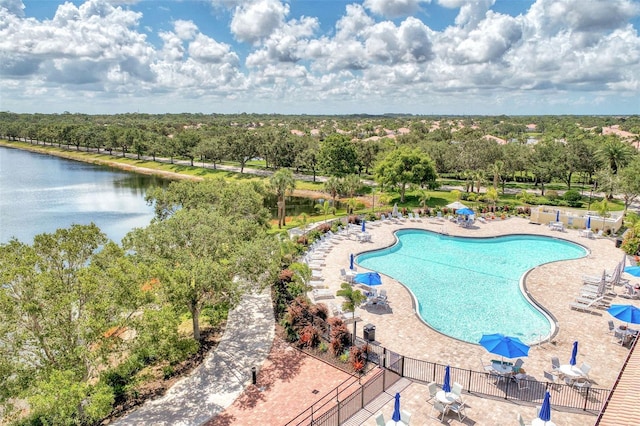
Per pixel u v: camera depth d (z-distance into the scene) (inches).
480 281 1296.8
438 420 650.2
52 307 679.7
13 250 780.0
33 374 677.3
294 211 2719.0
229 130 6619.1
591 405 677.3
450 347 872.9
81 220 2470.5
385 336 917.8
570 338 898.7
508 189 3078.2
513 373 740.0
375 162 3410.4
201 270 842.8
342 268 1350.9
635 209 2349.9
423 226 1919.3
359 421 659.4
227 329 1011.3
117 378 800.3
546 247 1662.2
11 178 4028.1
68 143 6565.0
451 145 3154.5
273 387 782.5
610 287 1161.4
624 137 5162.4
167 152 4808.1
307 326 941.2
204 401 751.7
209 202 1640.0
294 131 7544.3
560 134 6259.8
